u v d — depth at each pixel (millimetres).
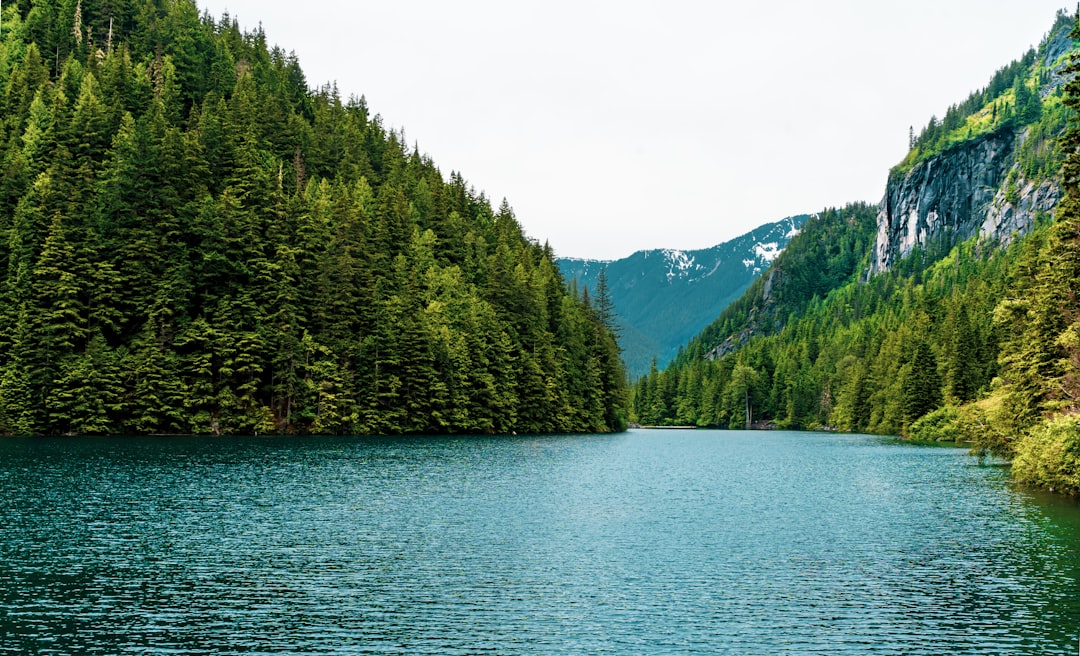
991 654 24172
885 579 32812
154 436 102188
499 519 46375
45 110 135375
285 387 113562
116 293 109438
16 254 107312
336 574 33000
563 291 175500
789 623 27031
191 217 117750
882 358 193000
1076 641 25359
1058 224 59000
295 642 24906
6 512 45531
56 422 100438
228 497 52438
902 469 82500
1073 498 56750
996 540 40719
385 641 25062
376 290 129125
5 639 24938
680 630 26281
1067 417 57156
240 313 114000
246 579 32031
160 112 141500
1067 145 46438
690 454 106312
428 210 171375
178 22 191125
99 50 171000
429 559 35875
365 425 120688
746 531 43375
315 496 53812
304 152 170500
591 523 45500
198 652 24031
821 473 77688
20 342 101375
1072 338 57656
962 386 138875
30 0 185500
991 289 184250
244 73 184125
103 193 114375
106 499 50562
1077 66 45375
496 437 128750
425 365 128125
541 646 24703
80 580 31562
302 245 124750
